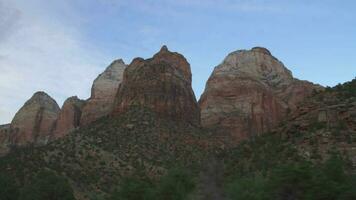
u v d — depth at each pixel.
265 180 44.88
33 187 70.38
